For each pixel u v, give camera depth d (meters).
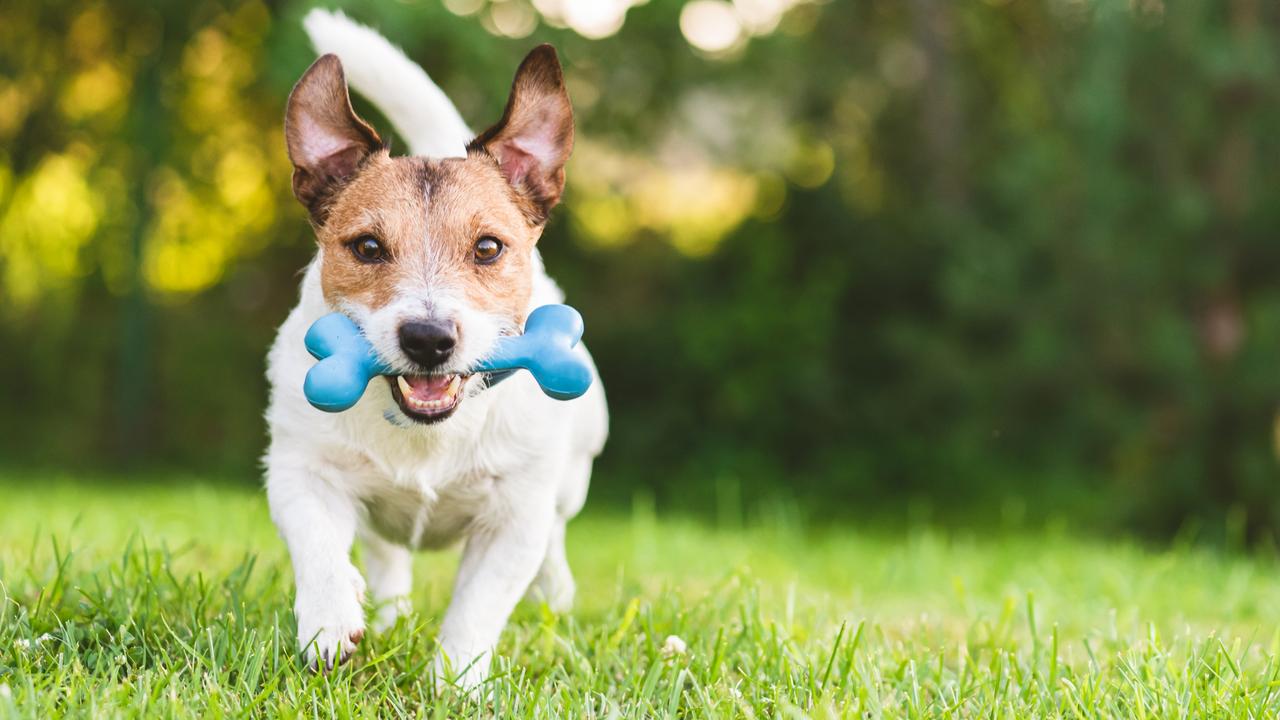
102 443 16.20
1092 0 9.76
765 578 5.85
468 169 3.75
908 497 13.11
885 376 14.15
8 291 16.16
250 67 15.28
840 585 6.08
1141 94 9.86
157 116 14.48
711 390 14.88
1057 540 8.41
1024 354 10.99
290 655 3.38
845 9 14.55
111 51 15.41
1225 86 9.69
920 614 4.88
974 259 11.60
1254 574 6.84
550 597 4.50
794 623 4.23
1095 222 10.34
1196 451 10.31
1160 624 4.81
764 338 14.49
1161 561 6.44
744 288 15.02
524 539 3.72
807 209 15.11
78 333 16.39
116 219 15.38
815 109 14.89
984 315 11.55
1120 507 10.74
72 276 15.92
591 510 12.88
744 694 3.40
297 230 16.34
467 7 11.58
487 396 3.61
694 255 16.27
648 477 14.67
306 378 3.24
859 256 14.27
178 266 16.75
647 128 14.31
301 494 3.54
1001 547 8.30
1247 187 10.12
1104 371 10.77
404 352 3.31
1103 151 10.20
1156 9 9.58
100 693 3.02
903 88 14.78
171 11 14.45
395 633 3.68
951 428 12.70
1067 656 4.03
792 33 14.16
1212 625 4.94
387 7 10.30
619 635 3.69
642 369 15.16
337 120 3.78
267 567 4.90
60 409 16.28
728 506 13.59
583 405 4.43
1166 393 10.52
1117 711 3.19
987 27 14.70
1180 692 3.30
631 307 16.06
